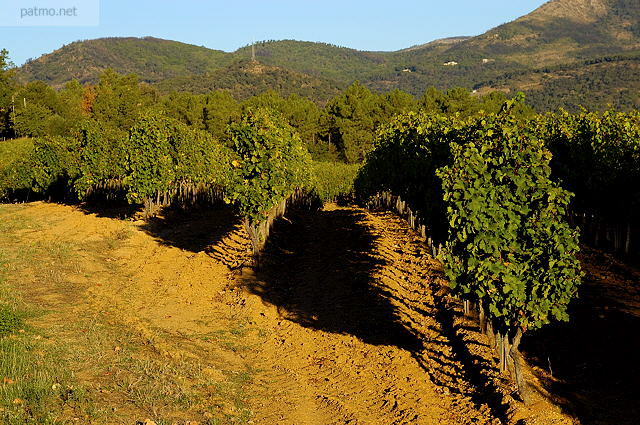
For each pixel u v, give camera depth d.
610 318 12.48
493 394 9.45
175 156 29.50
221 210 35.75
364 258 20.27
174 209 33.25
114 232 25.64
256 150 18.00
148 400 8.82
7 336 11.18
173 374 10.29
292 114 78.81
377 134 30.70
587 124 20.55
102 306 15.12
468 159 9.18
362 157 72.25
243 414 9.24
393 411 9.44
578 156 19.42
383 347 12.37
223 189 37.03
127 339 12.27
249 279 18.17
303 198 38.72
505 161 9.11
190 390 9.69
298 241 25.44
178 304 16.12
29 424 7.37
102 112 79.81
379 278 17.22
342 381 10.91
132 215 30.52
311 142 80.50
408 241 22.22
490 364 10.44
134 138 26.34
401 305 14.91
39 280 17.28
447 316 13.48
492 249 8.98
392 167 24.23
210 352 12.42
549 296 8.78
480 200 8.91
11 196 44.25
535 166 8.85
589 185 18.78
